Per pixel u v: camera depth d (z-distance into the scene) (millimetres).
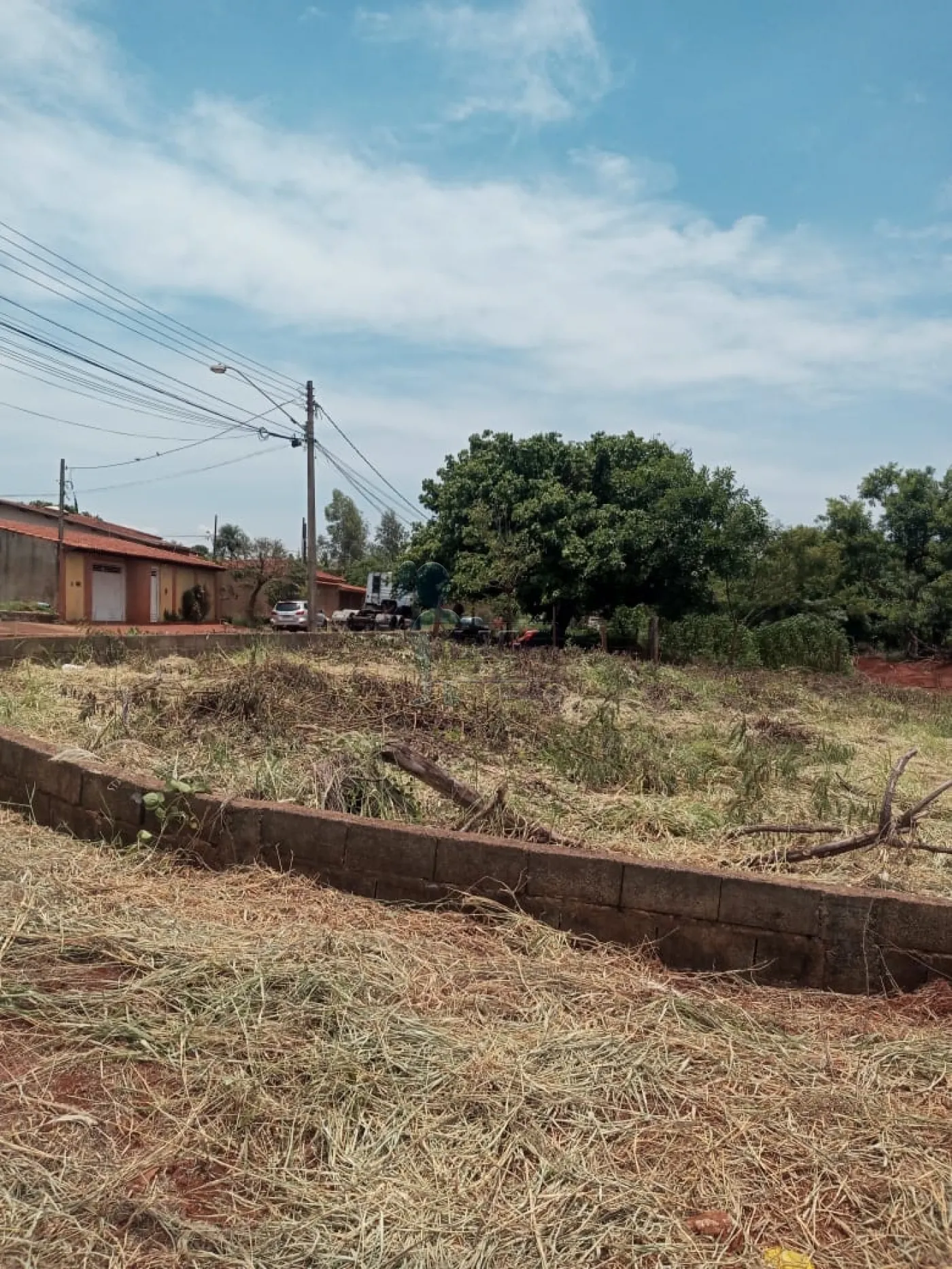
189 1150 2305
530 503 23812
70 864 4188
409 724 7598
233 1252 1983
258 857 4141
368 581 40781
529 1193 2176
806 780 6934
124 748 5742
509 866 3754
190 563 36000
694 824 5047
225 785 4871
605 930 3641
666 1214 2137
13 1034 2791
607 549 23000
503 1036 2822
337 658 12898
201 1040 2732
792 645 20359
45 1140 2312
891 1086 2713
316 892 3910
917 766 8062
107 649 12031
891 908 3404
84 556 30234
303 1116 2426
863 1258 2047
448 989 3113
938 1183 2279
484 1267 1965
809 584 31984
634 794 5922
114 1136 2352
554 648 17078
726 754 7523
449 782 4812
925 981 3393
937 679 26234
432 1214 2107
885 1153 2385
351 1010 2879
